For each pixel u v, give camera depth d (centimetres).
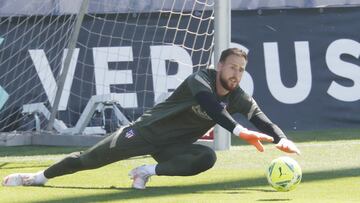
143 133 2009
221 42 3050
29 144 3466
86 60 3869
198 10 3844
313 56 3894
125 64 3862
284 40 3909
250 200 1764
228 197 1831
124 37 3869
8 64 3831
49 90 3809
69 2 3825
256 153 2972
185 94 1959
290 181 1889
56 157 3031
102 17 3881
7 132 3634
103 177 2338
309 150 3058
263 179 2238
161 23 3866
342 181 2148
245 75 3881
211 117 1866
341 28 3906
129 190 2003
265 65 3900
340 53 3891
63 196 1892
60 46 3831
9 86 3822
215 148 3072
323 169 2459
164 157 2023
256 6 3912
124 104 3850
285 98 3888
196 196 1858
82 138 3322
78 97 3853
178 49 3850
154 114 2008
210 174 2375
